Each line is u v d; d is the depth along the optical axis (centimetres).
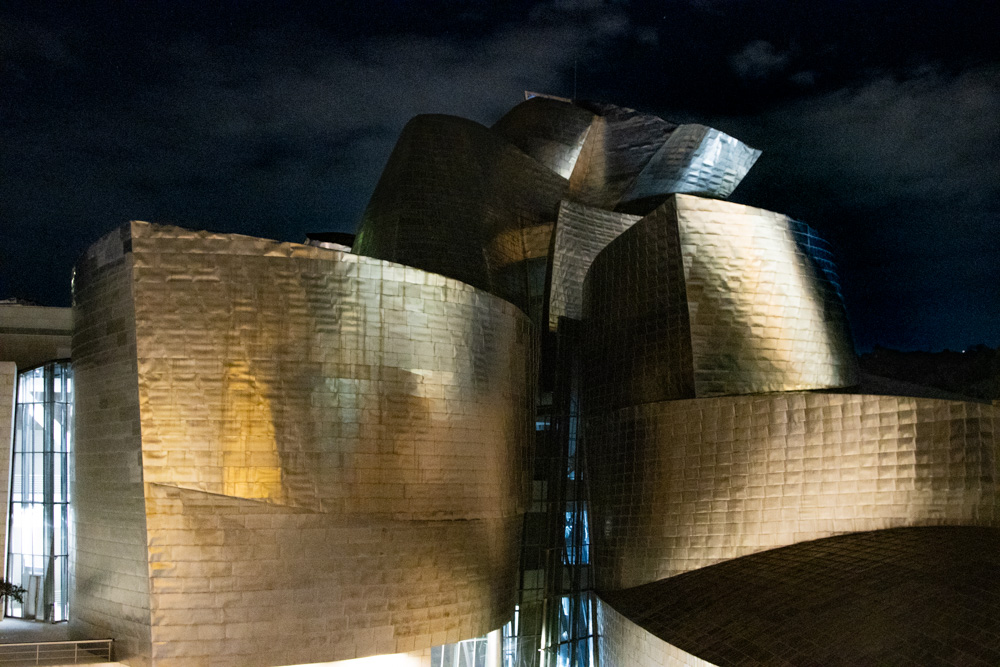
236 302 1953
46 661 1961
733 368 2452
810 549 2125
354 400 2008
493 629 2253
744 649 1817
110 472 1989
